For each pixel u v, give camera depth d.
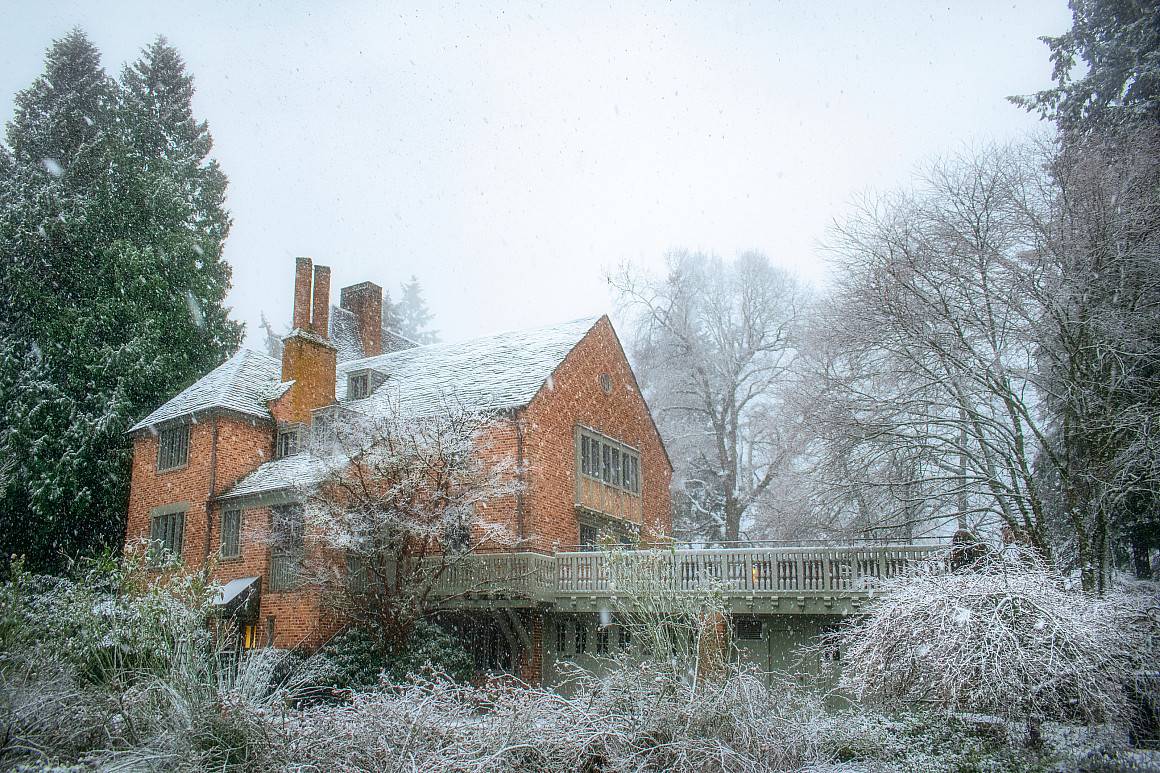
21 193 33.88
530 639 21.39
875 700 13.49
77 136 35.78
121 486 31.27
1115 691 11.55
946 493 19.53
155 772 10.27
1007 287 20.06
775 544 23.36
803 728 12.54
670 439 36.44
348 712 12.55
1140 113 22.27
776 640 19.78
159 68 41.28
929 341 19.45
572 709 12.30
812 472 21.48
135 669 12.87
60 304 33.28
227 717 11.05
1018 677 11.44
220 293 38.59
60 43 36.94
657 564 16.69
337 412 23.88
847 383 21.83
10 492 30.48
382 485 19.83
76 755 11.17
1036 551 14.84
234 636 19.27
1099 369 18.95
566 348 25.41
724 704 12.16
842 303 22.55
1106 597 13.03
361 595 20.02
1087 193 18.89
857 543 20.16
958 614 11.80
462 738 11.77
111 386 32.38
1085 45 25.14
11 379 31.80
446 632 21.50
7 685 11.09
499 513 22.20
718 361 36.44
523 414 22.41
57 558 30.67
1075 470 18.44
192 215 39.66
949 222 20.52
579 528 24.16
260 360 29.72
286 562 22.78
